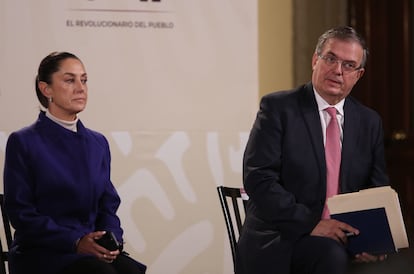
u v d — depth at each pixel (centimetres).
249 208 788
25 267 753
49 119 783
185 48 1024
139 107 1019
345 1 1260
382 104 1427
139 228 1030
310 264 717
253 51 1038
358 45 750
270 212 736
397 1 1406
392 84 1423
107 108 1012
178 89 1026
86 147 788
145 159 1025
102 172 801
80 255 742
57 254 748
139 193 1027
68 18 998
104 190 808
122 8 1008
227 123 1041
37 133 775
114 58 1009
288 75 1191
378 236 714
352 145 772
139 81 1016
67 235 743
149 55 1016
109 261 741
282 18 1185
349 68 749
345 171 764
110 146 1014
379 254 748
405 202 1420
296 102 774
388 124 1434
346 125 775
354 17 1395
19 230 749
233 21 1034
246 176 759
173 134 1029
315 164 755
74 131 791
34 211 750
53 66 775
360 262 750
